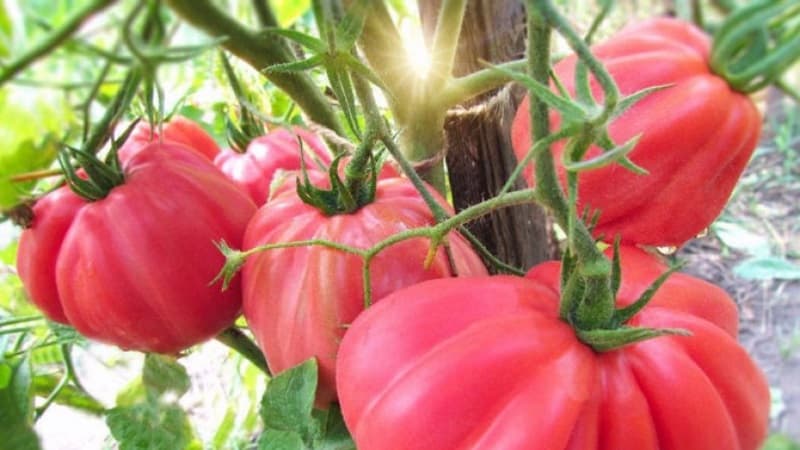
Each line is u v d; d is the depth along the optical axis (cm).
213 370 47
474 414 14
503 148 23
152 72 11
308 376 18
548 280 17
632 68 17
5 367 22
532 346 15
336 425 20
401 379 15
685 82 17
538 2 12
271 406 19
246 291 20
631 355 15
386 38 20
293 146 26
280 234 19
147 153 20
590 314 15
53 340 26
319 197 19
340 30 16
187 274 19
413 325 15
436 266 18
